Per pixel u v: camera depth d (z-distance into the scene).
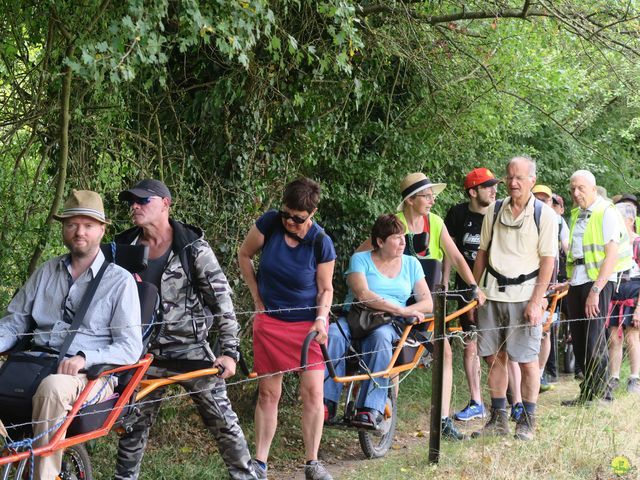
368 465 6.23
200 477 5.79
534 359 6.66
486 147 10.98
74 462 4.25
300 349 5.39
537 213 6.59
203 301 4.76
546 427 6.98
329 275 5.40
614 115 15.27
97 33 5.93
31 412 3.94
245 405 7.46
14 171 6.12
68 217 4.21
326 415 6.07
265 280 5.42
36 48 6.48
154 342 4.65
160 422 6.69
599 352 8.01
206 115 7.42
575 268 8.20
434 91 9.46
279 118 7.86
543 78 10.23
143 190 4.61
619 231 8.02
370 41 8.38
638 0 8.51
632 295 8.88
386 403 6.49
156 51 4.98
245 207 7.43
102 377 4.12
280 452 6.60
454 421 7.62
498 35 9.48
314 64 7.77
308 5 7.46
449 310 10.23
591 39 7.99
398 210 6.98
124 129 6.88
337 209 8.91
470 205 7.89
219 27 5.23
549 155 13.42
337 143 8.97
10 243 5.88
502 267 6.65
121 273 4.27
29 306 4.28
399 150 9.35
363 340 6.15
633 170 15.55
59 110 6.38
